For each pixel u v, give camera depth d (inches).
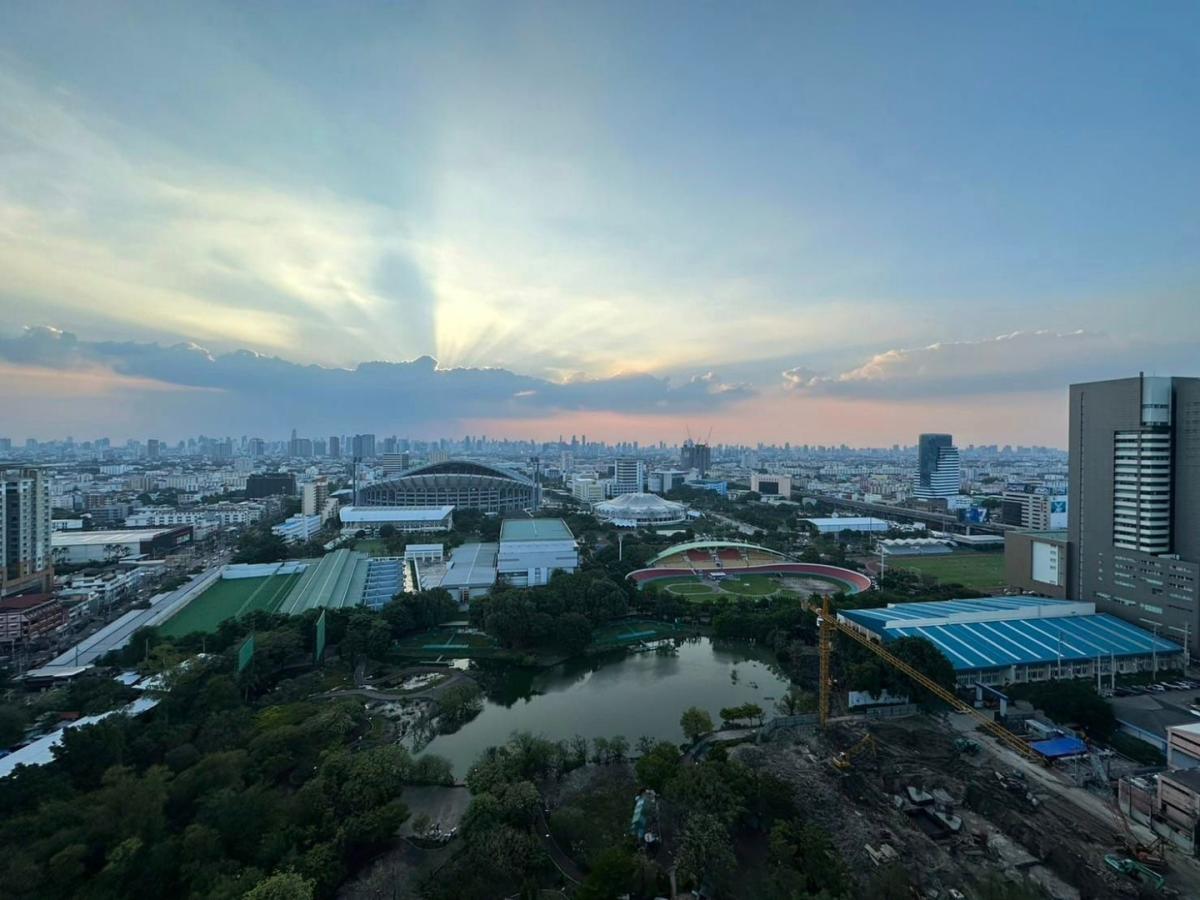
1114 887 3090.6
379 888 3186.5
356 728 4830.2
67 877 2755.9
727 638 7145.7
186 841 3038.9
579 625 6574.8
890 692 5152.6
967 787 3961.6
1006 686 5285.4
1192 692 5275.6
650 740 4662.9
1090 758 4298.7
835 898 2903.5
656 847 3472.0
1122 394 6402.6
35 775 3442.4
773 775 4033.0
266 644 5851.4
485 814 3405.5
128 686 5275.6
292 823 3400.6
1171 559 5964.6
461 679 5944.9
